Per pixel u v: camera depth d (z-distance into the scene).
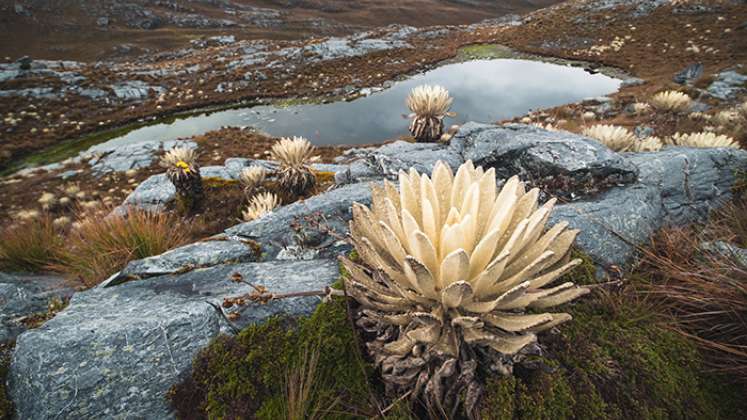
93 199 16.59
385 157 6.04
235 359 1.94
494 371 1.77
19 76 32.53
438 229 1.95
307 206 3.55
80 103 30.00
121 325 2.01
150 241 4.51
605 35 38.72
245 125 26.48
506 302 1.66
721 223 3.30
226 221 8.79
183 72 38.19
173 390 1.89
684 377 1.88
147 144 22.19
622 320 2.13
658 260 2.54
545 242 1.82
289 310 2.15
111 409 1.82
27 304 3.02
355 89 32.47
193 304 2.19
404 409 1.73
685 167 3.96
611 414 1.71
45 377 1.83
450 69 36.78
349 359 1.94
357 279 1.89
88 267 4.21
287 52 43.09
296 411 1.76
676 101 13.09
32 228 5.31
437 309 1.70
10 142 24.05
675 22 36.28
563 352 1.90
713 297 2.13
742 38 29.55
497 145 4.84
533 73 33.50
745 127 9.55
